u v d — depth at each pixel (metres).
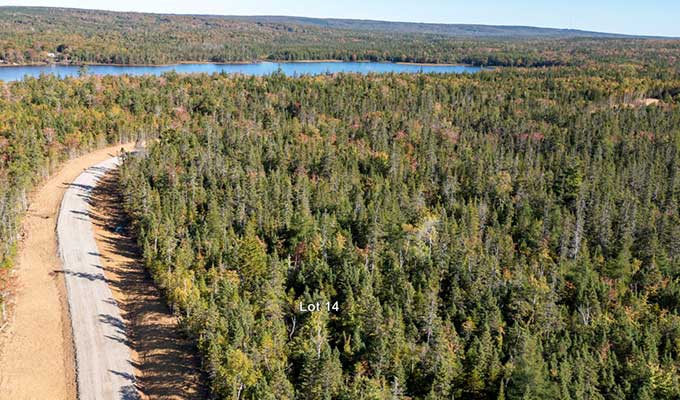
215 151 151.50
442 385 70.25
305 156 151.62
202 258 96.88
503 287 96.38
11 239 103.62
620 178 155.88
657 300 105.31
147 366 77.94
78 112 185.50
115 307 90.88
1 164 135.88
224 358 69.69
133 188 122.38
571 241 119.62
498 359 75.06
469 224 122.06
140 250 109.50
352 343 79.12
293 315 85.25
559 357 79.94
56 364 77.25
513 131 195.88
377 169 155.62
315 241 104.56
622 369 79.38
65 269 100.38
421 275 96.81
